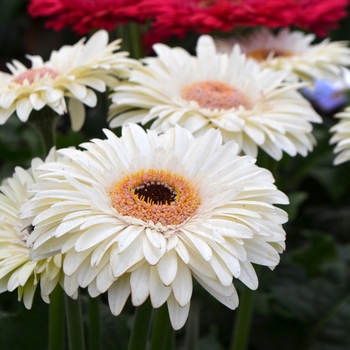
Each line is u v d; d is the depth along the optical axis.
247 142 0.51
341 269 0.65
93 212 0.41
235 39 0.69
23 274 0.42
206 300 0.63
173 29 0.60
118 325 0.57
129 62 0.53
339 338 0.62
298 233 0.76
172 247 0.40
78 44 0.55
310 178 0.83
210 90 0.55
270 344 0.64
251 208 0.42
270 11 0.60
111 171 0.44
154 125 0.50
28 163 0.71
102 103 0.67
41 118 0.51
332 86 0.79
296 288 0.65
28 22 1.17
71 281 0.40
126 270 0.39
